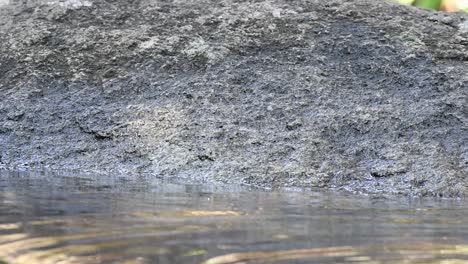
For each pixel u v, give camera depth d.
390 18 5.99
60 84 5.58
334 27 5.89
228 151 4.73
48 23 6.16
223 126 4.94
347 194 4.11
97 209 3.08
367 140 4.75
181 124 5.01
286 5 6.17
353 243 2.54
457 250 2.48
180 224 2.77
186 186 4.14
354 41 5.70
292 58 5.59
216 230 2.68
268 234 2.64
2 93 5.55
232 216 3.01
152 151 4.85
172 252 2.32
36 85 5.58
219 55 5.62
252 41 5.75
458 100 5.02
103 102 5.36
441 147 4.62
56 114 5.30
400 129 4.80
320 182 4.41
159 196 3.61
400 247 2.51
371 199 3.91
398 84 5.29
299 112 5.02
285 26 5.90
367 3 6.23
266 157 4.64
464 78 5.27
